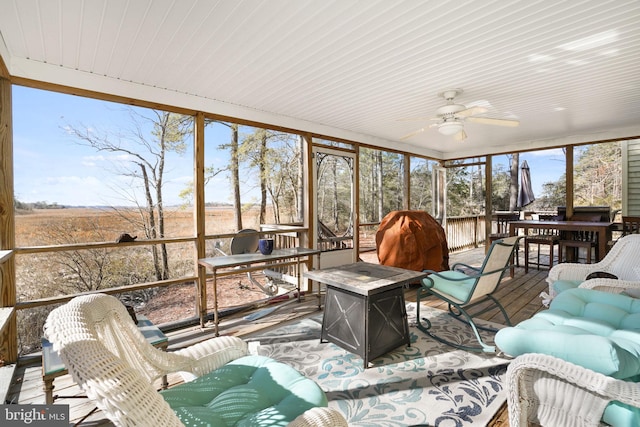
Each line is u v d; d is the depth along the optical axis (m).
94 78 2.96
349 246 5.42
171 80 3.16
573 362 1.34
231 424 1.10
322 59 2.72
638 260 2.61
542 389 1.31
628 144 6.35
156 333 1.88
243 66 2.85
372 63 2.80
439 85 3.38
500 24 2.20
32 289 5.16
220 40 2.38
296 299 4.23
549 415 1.32
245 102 3.89
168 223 6.82
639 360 1.30
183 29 2.22
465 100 3.90
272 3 1.93
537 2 1.94
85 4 1.91
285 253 3.56
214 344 1.58
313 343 2.80
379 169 9.76
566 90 3.56
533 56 2.70
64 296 2.71
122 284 6.10
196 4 1.93
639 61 2.81
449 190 11.71
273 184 8.50
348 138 5.42
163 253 6.68
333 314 2.69
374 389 2.08
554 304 2.08
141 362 1.31
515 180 11.75
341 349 2.67
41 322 5.12
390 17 2.09
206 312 3.47
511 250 2.83
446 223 7.81
